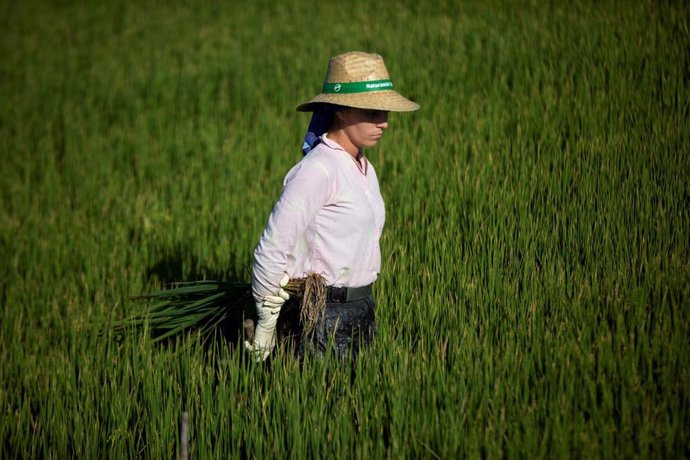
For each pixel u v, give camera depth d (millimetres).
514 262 12438
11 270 17125
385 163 17578
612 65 19156
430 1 29469
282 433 9680
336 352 9859
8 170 22406
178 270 15758
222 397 10156
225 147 20797
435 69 22828
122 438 10320
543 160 15859
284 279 9680
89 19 37219
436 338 11055
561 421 9156
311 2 33156
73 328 13633
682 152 14672
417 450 9195
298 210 9312
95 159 22234
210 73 27219
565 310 11117
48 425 10984
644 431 8680
